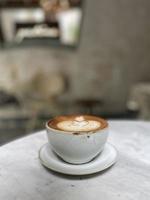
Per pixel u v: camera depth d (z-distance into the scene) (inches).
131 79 129.4
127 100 130.0
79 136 22.4
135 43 126.2
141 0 120.8
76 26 120.6
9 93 121.0
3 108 120.6
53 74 124.3
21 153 28.2
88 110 124.9
